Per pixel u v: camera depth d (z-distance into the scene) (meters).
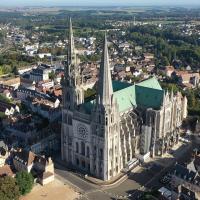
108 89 186.12
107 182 197.75
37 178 197.25
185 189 172.25
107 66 182.62
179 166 190.12
